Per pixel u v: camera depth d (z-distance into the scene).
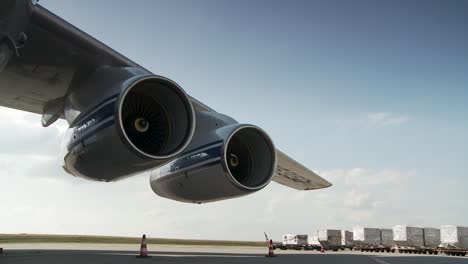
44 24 7.45
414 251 24.25
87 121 8.24
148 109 8.64
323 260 11.49
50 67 8.46
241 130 10.35
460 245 22.80
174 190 11.32
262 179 10.45
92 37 8.14
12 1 6.27
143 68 8.95
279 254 15.34
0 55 6.65
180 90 8.23
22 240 41.41
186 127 8.44
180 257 11.48
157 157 7.92
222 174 9.84
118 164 8.20
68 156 8.88
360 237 25.86
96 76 8.55
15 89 9.54
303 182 15.53
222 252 16.17
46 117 10.81
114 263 8.72
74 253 12.66
